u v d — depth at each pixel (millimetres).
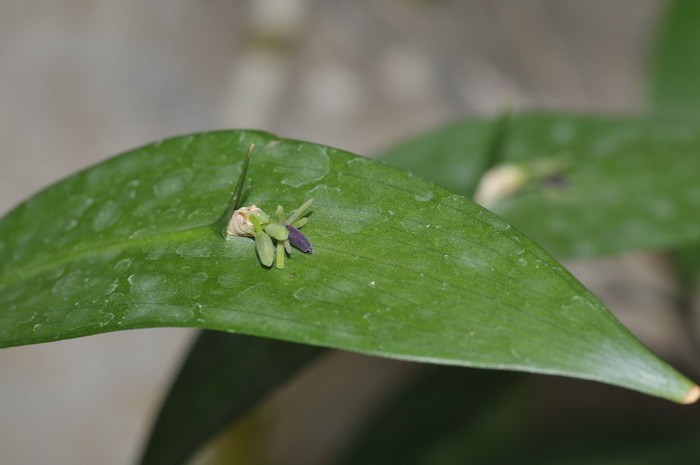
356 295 257
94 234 275
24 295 270
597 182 343
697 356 594
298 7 652
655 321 624
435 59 696
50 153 550
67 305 267
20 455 504
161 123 584
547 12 801
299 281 260
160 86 591
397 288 257
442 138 353
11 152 543
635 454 491
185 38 613
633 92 789
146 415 524
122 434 520
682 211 338
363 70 662
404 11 719
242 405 304
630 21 834
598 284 631
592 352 247
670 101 510
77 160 555
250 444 509
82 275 270
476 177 347
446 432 482
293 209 268
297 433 572
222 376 306
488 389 494
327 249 262
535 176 344
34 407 513
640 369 245
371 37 682
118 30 592
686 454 489
